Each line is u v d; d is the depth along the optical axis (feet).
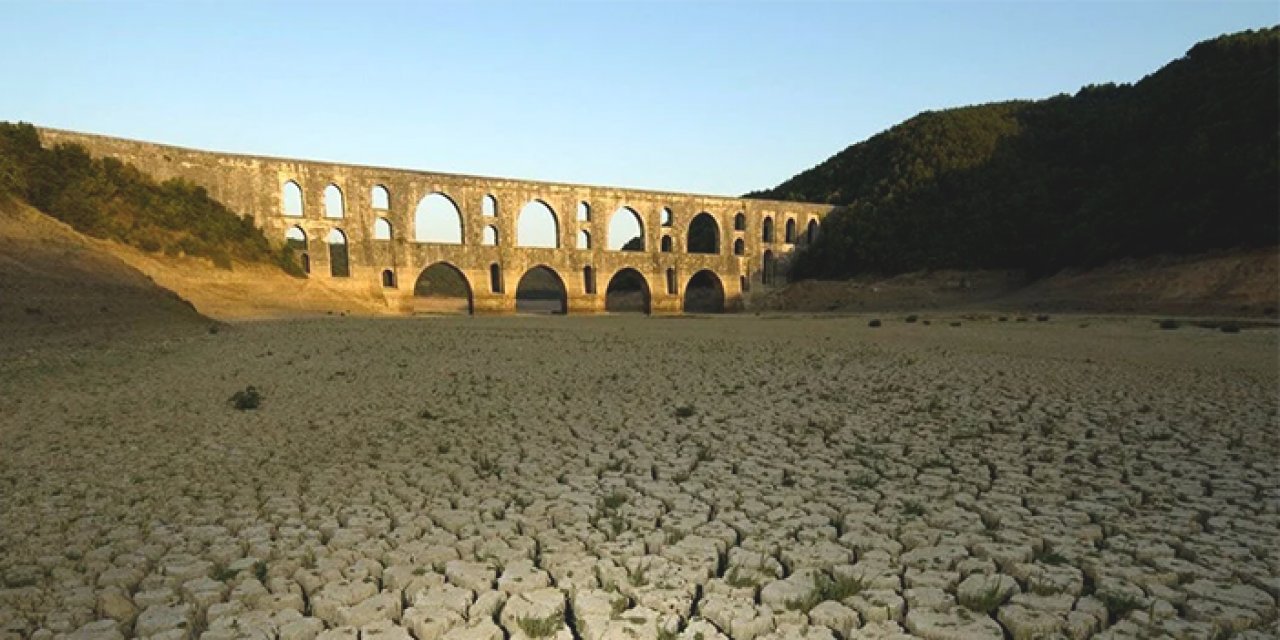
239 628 19.07
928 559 23.18
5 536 25.70
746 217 337.11
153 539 25.54
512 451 38.42
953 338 111.45
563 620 19.92
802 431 42.70
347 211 246.88
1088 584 22.04
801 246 356.79
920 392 56.44
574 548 24.30
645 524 26.68
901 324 159.33
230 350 89.15
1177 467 33.78
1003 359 79.41
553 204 287.48
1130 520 26.76
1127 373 66.28
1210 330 119.75
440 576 22.08
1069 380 61.93
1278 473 32.63
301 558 23.68
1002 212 291.99
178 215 196.13
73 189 171.22
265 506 29.17
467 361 81.56
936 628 18.57
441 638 18.30
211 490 31.35
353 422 46.11
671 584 21.39
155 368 71.41
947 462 35.45
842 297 297.12
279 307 191.52
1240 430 41.34
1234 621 18.86
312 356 84.89
